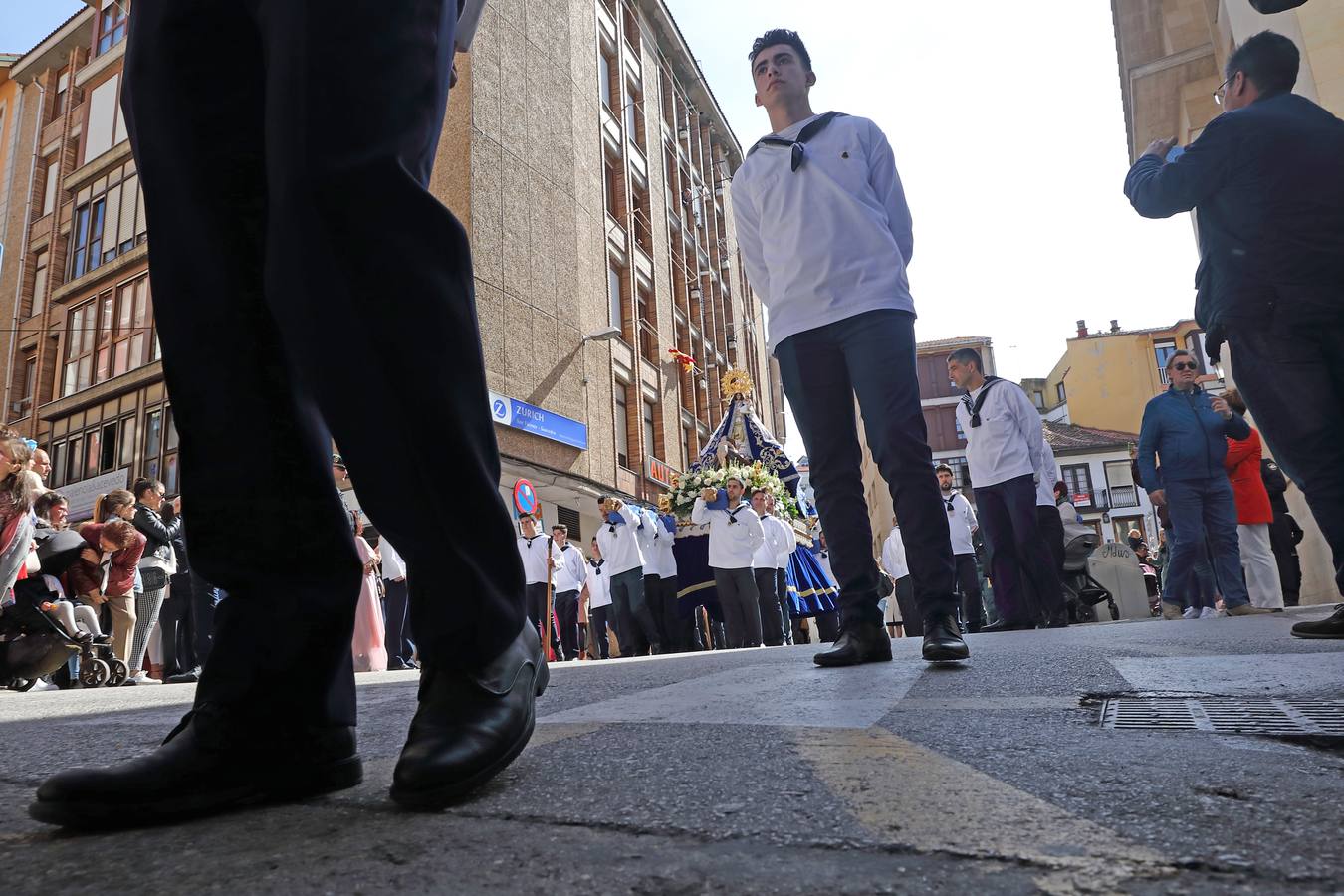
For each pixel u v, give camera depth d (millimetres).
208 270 1194
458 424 1100
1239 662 2117
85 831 959
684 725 1543
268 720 1078
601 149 23578
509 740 1080
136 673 7449
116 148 22453
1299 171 2865
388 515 1100
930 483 2762
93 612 6918
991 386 6836
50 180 24109
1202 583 6777
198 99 1210
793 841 780
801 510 16172
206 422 1176
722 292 34031
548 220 20219
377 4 1091
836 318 2926
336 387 1055
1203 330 3203
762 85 3338
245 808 1050
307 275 1023
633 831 844
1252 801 852
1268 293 2857
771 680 2354
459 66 18547
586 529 21438
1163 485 6203
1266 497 6562
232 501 1148
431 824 915
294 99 1032
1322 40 6273
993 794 917
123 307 21500
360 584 1196
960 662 2551
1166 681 1865
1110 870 665
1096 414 56531
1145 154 3338
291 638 1110
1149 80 13172
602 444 21125
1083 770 1031
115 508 7531
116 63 23141
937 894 634
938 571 2674
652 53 28797
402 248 1055
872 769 1078
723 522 11047
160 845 885
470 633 1117
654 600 12953
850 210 2998
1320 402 2818
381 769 1296
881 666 2613
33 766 1507
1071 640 3420
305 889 723
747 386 17078
